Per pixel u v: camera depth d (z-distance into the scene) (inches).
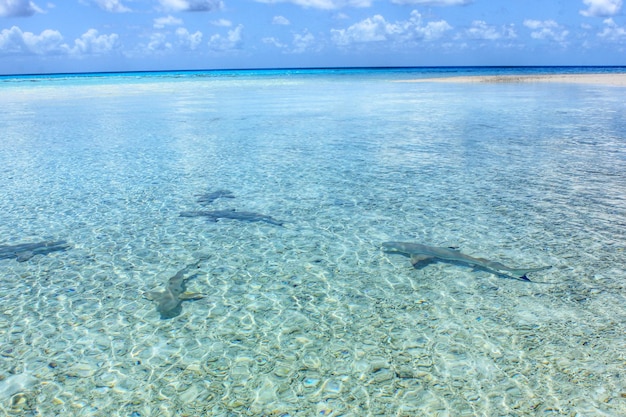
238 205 396.2
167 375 187.9
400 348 202.4
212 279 269.7
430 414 163.8
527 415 161.8
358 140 675.4
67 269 283.4
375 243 314.0
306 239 324.2
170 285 257.8
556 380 178.9
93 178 490.3
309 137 706.8
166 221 362.9
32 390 179.6
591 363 187.8
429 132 729.6
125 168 531.5
